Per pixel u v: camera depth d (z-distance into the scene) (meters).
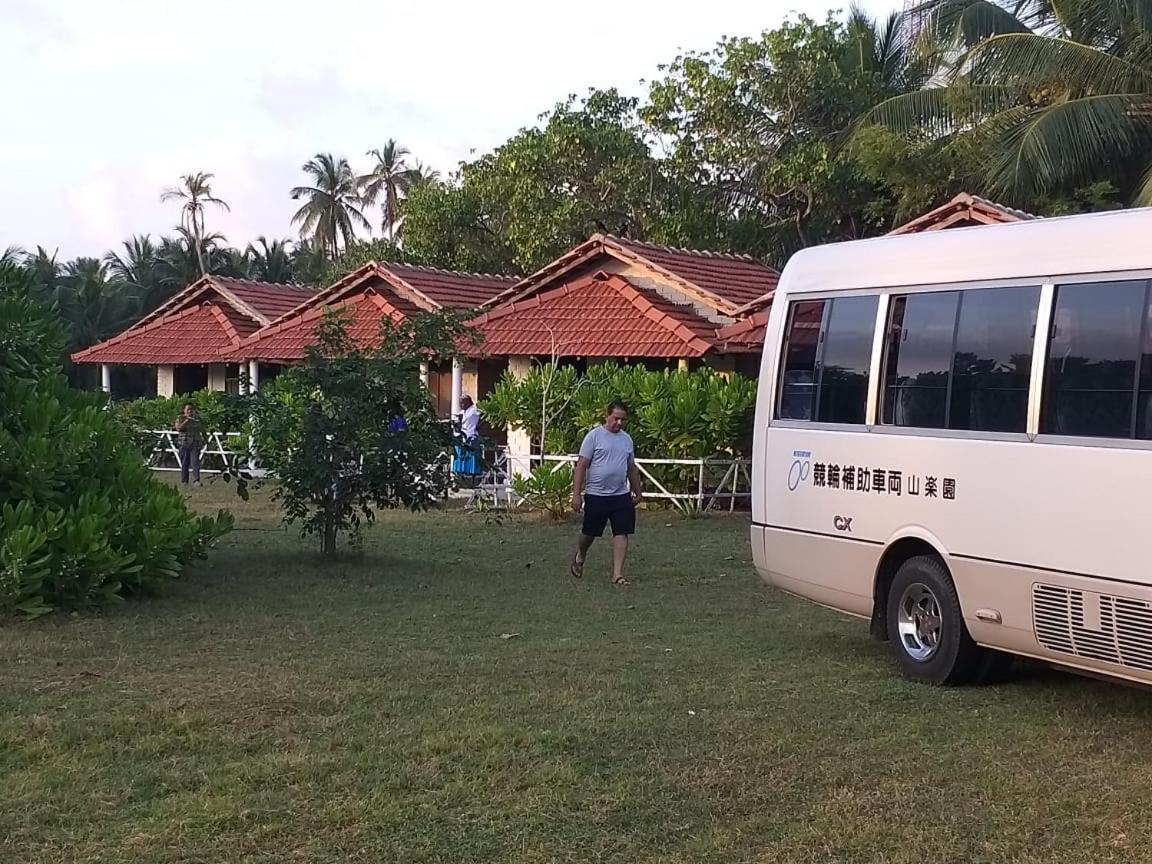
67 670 7.49
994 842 4.89
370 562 12.33
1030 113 23.02
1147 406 6.21
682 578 11.80
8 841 4.79
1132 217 6.51
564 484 16.59
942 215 16.05
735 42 32.12
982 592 7.13
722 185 33.00
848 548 8.14
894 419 7.84
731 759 5.93
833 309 8.41
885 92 33.44
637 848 4.82
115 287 45.62
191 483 22.34
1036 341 6.86
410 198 36.78
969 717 6.80
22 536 8.90
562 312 21.27
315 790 5.39
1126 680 6.37
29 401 10.22
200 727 6.32
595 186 31.59
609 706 6.86
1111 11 22.95
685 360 19.56
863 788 5.54
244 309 28.47
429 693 7.07
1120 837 4.94
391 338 12.65
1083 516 6.48
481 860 4.69
